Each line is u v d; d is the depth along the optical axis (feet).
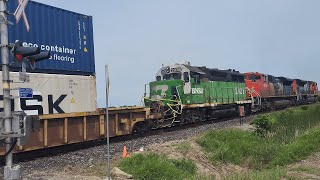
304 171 40.83
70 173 32.45
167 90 74.38
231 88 98.89
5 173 22.41
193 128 71.82
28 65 23.31
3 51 22.30
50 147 46.26
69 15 48.34
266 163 50.98
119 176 32.37
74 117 46.29
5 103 22.26
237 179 35.55
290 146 53.93
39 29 43.55
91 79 51.08
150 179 33.27
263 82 123.03
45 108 43.09
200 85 81.76
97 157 41.27
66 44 47.47
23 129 22.18
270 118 72.28
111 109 52.80
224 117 96.94
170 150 44.60
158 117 66.90
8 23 22.59
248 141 57.21
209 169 43.16
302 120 78.79
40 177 30.01
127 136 60.95
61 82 45.75
